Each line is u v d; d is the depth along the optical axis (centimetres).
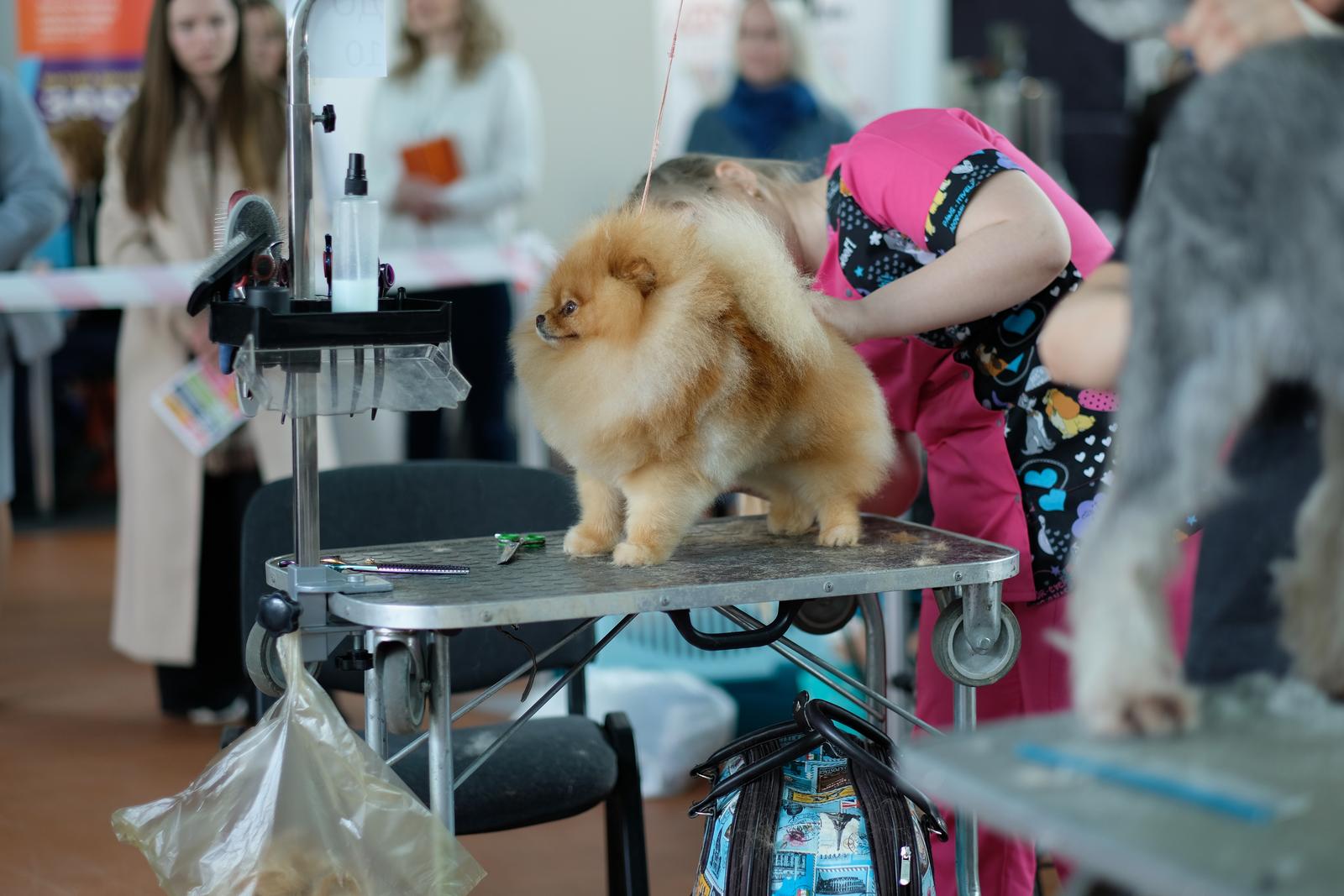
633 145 696
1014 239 208
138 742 428
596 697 387
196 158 430
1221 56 135
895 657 317
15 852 334
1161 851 103
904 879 189
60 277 426
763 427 199
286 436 423
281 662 192
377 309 182
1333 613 133
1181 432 129
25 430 761
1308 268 121
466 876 178
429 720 184
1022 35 671
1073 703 132
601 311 188
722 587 184
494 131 566
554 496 272
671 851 342
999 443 238
